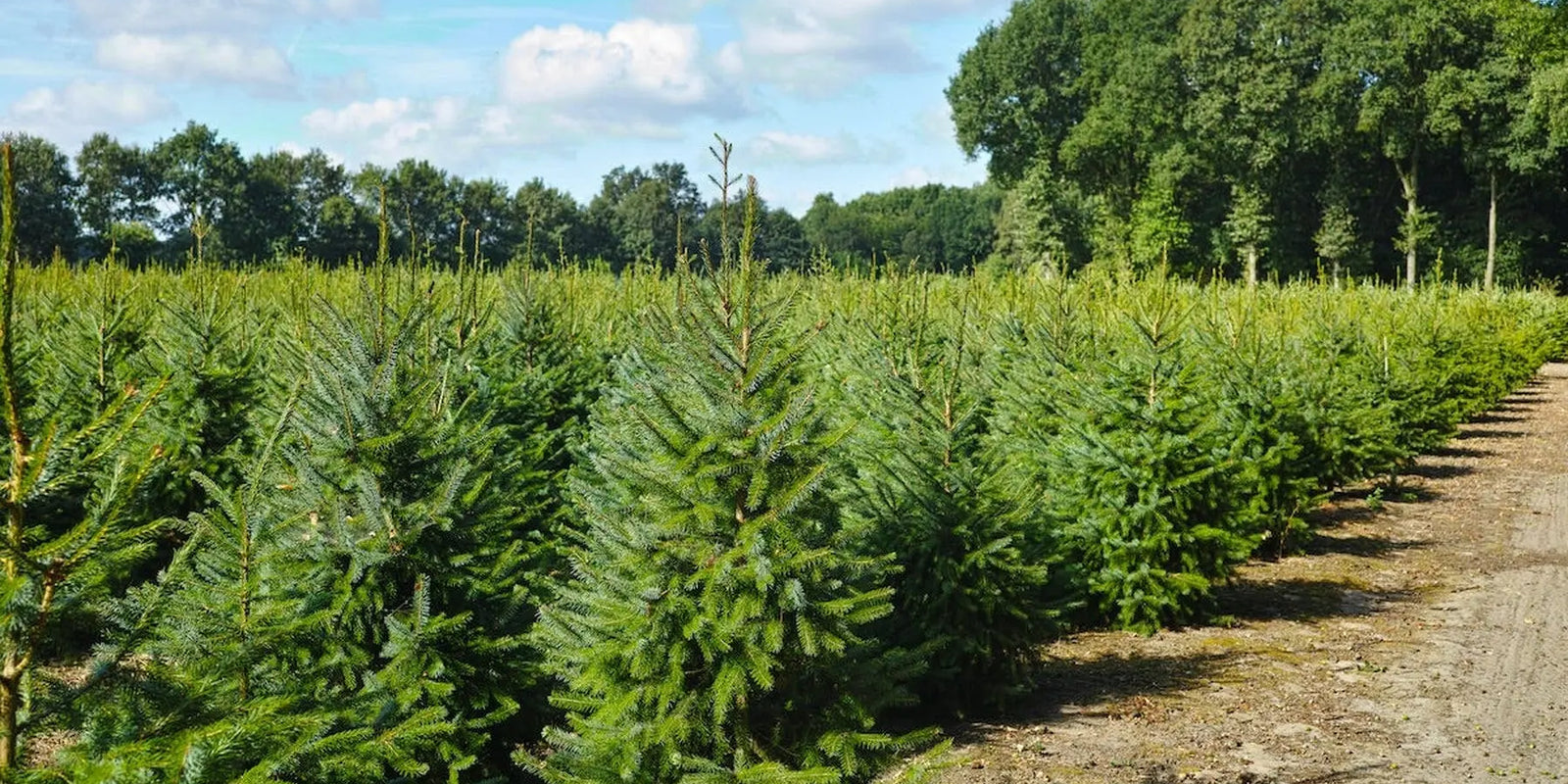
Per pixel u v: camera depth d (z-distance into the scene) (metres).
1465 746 7.50
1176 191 62.03
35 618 3.11
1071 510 10.14
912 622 7.75
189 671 3.84
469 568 6.27
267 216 61.62
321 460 6.11
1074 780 6.91
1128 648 9.76
